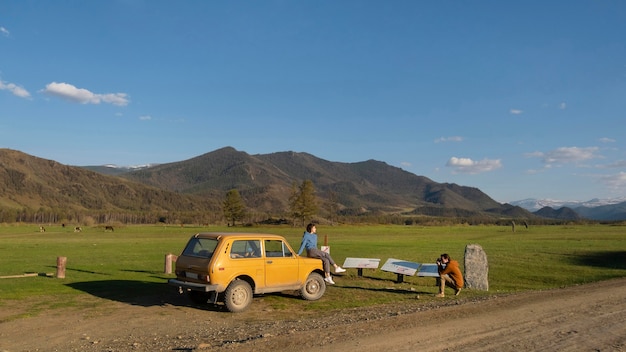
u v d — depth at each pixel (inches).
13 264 986.7
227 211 5413.4
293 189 5128.0
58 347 356.5
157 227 4845.0
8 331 407.2
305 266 558.6
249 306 528.4
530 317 419.8
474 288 737.6
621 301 513.3
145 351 335.9
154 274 818.2
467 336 346.3
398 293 657.0
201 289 475.5
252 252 513.0
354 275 864.9
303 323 422.6
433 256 1286.9
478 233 3304.6
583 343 327.3
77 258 1155.9
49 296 579.5
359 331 361.7
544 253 1401.3
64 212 7810.0
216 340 365.4
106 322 445.1
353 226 5280.5
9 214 6820.9
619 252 1411.2
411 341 330.3
